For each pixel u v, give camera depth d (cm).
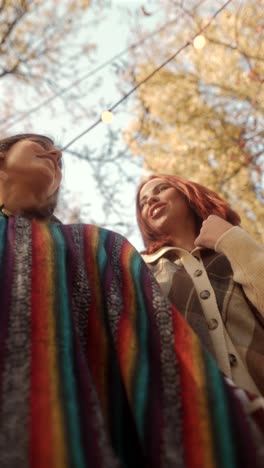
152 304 83
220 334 105
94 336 81
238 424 64
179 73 337
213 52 337
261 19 324
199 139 324
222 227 129
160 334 78
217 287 119
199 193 156
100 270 92
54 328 75
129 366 73
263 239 305
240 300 116
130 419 70
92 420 62
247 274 116
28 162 117
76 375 68
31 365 68
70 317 78
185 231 152
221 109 329
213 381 70
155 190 161
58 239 97
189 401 68
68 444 58
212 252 132
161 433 64
